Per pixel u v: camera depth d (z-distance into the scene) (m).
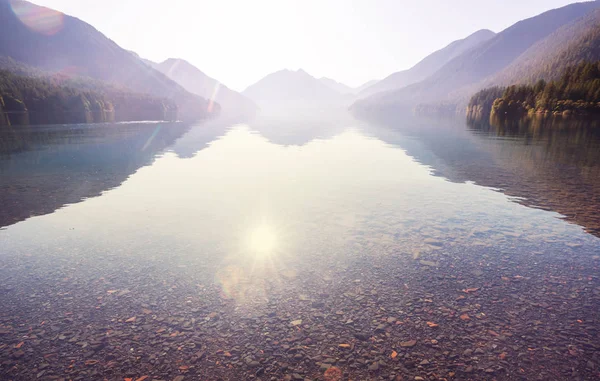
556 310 6.29
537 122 83.44
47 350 5.36
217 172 21.95
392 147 36.38
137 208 13.65
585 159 25.22
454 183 17.78
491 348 5.28
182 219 12.18
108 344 5.49
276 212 12.95
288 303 6.66
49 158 29.05
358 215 12.45
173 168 23.67
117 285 7.43
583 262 8.30
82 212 13.10
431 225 11.21
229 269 8.18
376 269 8.08
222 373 4.82
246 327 5.91
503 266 8.14
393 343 5.44
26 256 9.01
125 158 28.94
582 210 12.59
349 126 84.19
